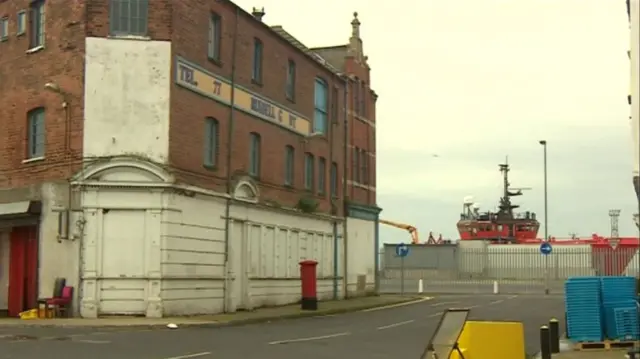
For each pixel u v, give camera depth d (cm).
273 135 3156
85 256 2353
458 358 1118
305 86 3475
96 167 2370
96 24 2425
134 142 2405
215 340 1812
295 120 3359
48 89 2450
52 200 2406
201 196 2588
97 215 2370
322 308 3064
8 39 2647
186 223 2497
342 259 3838
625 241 5825
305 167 3481
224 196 2725
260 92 3045
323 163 3691
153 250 2377
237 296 2809
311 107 3534
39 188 2442
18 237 2523
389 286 5256
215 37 2755
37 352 1479
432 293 4666
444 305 3484
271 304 3070
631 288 1823
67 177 2398
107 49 2420
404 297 4069
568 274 5631
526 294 4584
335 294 3725
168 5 2464
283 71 3256
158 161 2408
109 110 2405
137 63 2430
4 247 2570
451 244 6084
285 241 3225
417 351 1678
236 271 2814
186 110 2534
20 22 2631
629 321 1792
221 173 2741
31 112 2562
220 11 2761
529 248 5772
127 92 2416
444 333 1090
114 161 2380
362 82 4206
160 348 1605
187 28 2547
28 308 2461
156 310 2355
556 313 2898
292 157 3350
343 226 3859
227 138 2789
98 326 2075
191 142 2556
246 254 2878
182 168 2494
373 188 4325
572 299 1811
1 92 2655
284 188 3244
